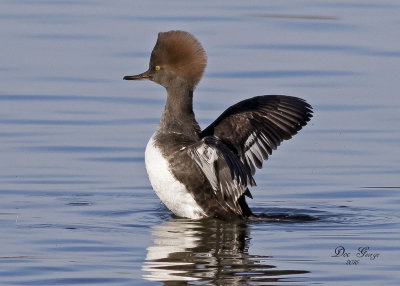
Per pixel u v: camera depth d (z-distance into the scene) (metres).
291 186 13.03
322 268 9.15
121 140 14.99
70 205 11.91
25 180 13.03
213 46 19.94
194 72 11.73
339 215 11.51
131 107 16.78
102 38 20.56
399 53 19.62
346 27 21.50
